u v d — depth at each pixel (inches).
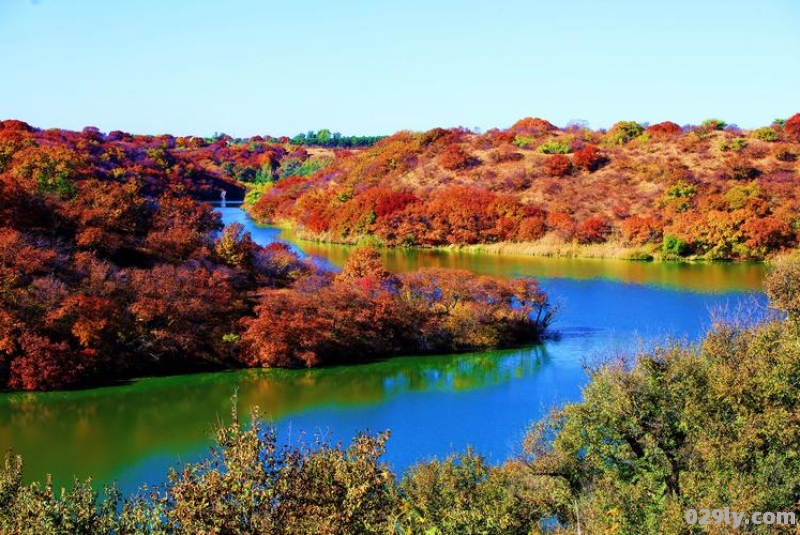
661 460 853.2
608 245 3735.2
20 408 1583.4
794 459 748.0
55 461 1289.4
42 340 1727.4
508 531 776.9
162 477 1213.7
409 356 2028.8
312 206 4955.7
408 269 3294.8
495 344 2084.2
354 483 557.9
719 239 3491.6
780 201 3735.2
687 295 2635.3
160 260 2300.7
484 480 905.5
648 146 4827.8
